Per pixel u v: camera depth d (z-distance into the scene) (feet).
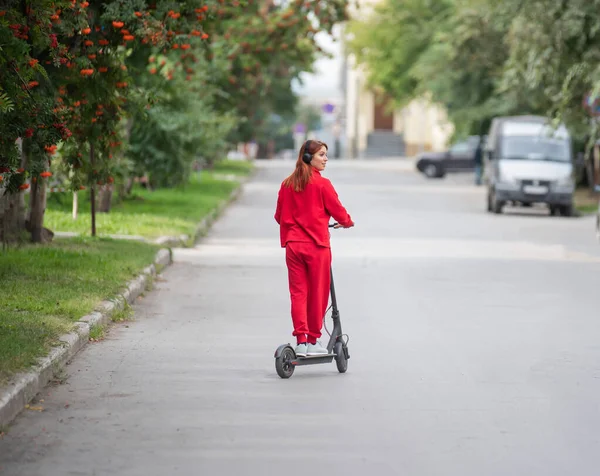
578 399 45.06
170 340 57.72
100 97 78.33
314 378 48.85
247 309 69.21
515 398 45.11
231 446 37.29
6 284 66.85
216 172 262.47
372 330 61.93
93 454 36.17
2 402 39.32
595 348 56.90
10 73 53.36
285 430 39.47
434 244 114.62
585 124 161.48
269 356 53.83
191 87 150.82
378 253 104.53
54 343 50.60
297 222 50.14
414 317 66.80
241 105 279.49
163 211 136.05
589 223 150.41
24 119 54.44
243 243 114.42
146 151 146.82
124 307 65.92
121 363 51.24
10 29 52.85
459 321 65.41
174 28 74.59
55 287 66.64
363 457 36.11
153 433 38.88
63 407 42.50
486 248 110.93
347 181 260.21
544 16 148.25
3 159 54.03
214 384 47.19
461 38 217.15
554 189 163.73
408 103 319.68
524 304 72.84
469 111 245.24
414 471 34.63
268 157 474.90
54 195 118.42
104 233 105.70
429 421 41.06
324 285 49.98
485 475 34.32
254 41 153.07
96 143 86.12
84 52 74.59
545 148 169.78
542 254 105.70
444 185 248.73
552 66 151.33
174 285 80.12
